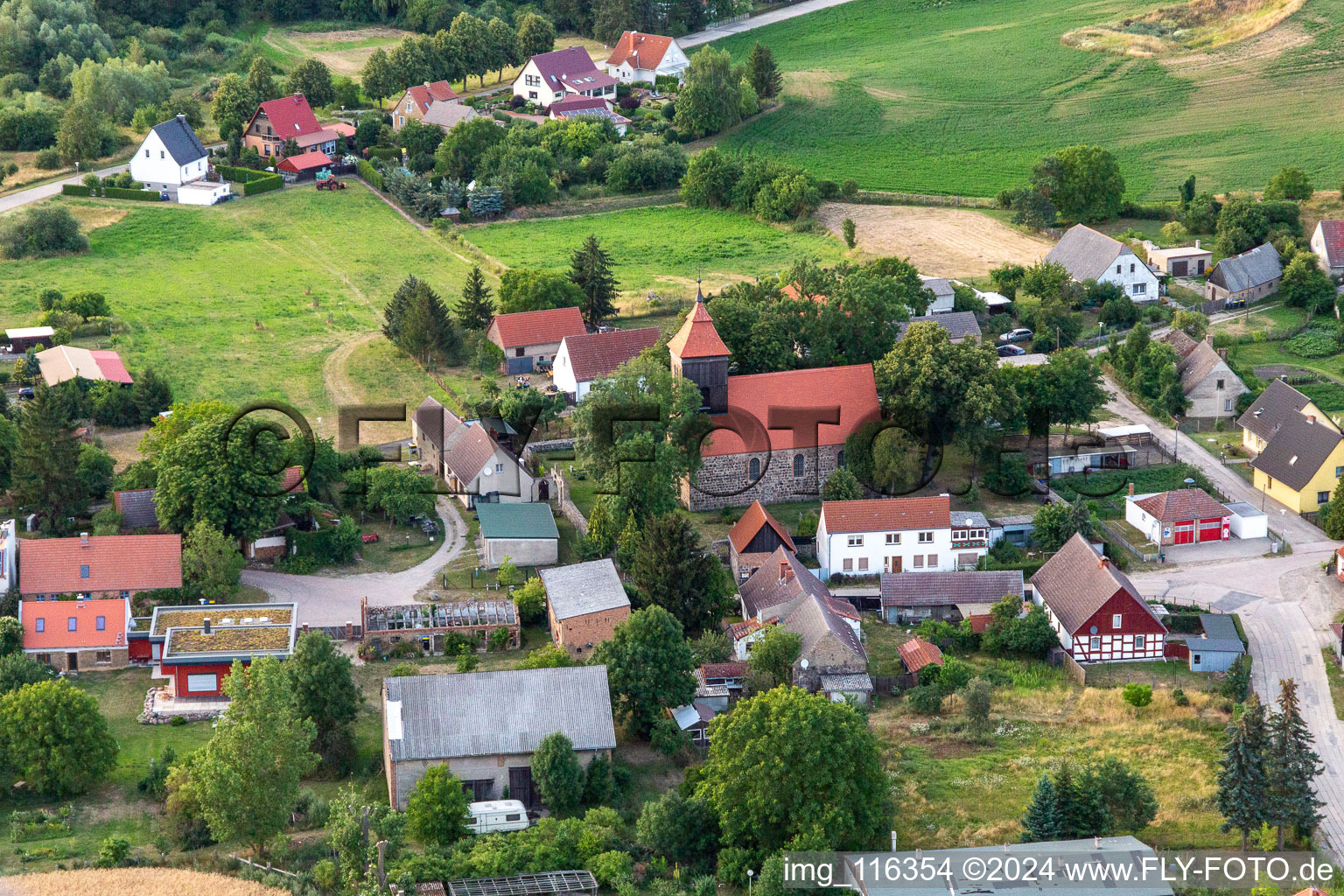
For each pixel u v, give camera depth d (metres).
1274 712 136.75
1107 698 156.50
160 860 123.25
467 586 175.38
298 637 156.88
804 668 155.75
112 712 150.38
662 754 146.62
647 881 125.00
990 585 172.75
